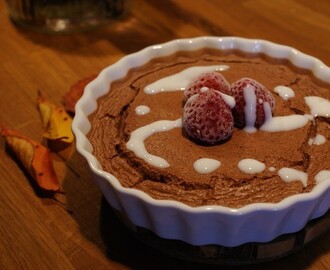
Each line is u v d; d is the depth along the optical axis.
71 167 0.30
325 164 0.26
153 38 0.40
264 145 0.26
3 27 0.42
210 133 0.26
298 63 0.32
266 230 0.24
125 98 0.30
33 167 0.29
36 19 0.42
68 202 0.29
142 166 0.26
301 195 0.23
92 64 0.38
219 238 0.24
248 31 0.40
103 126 0.28
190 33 0.40
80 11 0.42
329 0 0.43
